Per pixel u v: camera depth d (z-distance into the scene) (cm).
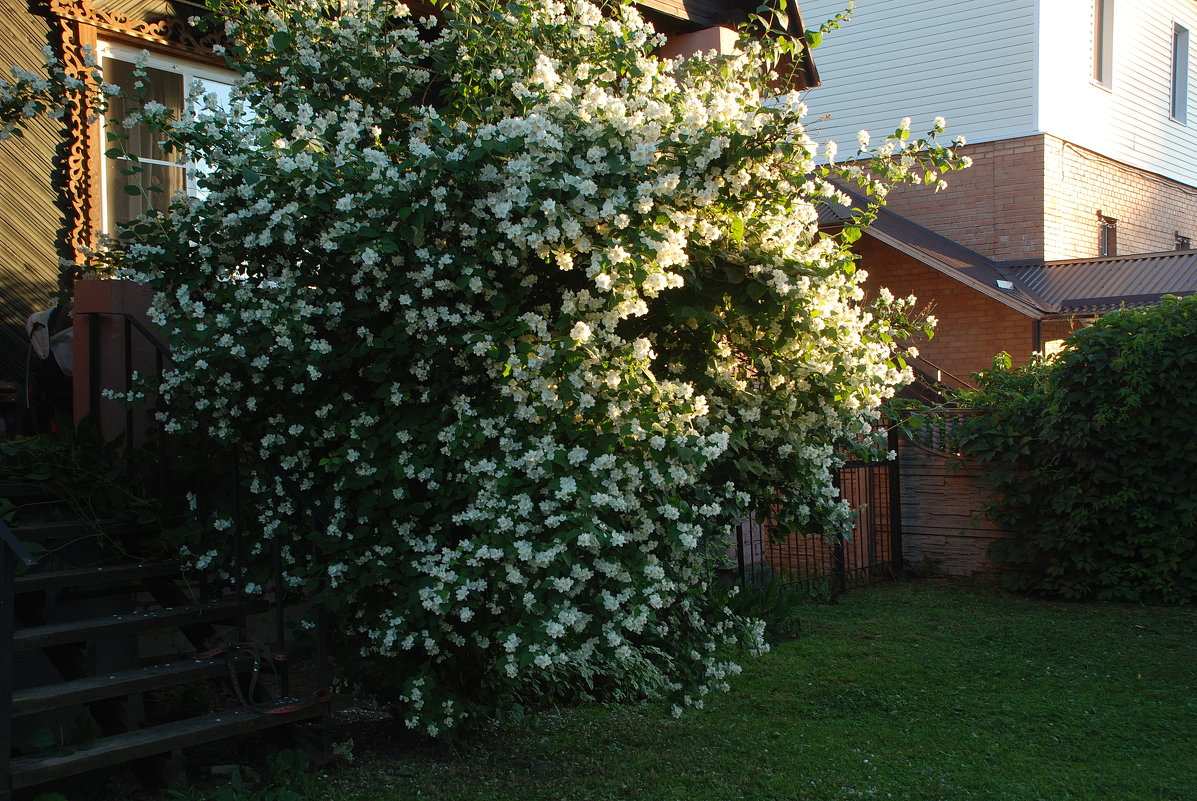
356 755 443
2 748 329
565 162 381
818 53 1440
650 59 489
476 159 371
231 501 444
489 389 408
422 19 507
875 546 912
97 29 612
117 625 397
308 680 517
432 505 399
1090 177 1380
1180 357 765
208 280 430
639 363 376
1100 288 1176
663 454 373
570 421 372
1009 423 855
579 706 525
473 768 432
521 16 472
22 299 585
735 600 607
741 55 482
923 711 518
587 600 378
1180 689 555
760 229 429
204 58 672
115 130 627
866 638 675
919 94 1358
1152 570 790
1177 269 1184
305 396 422
